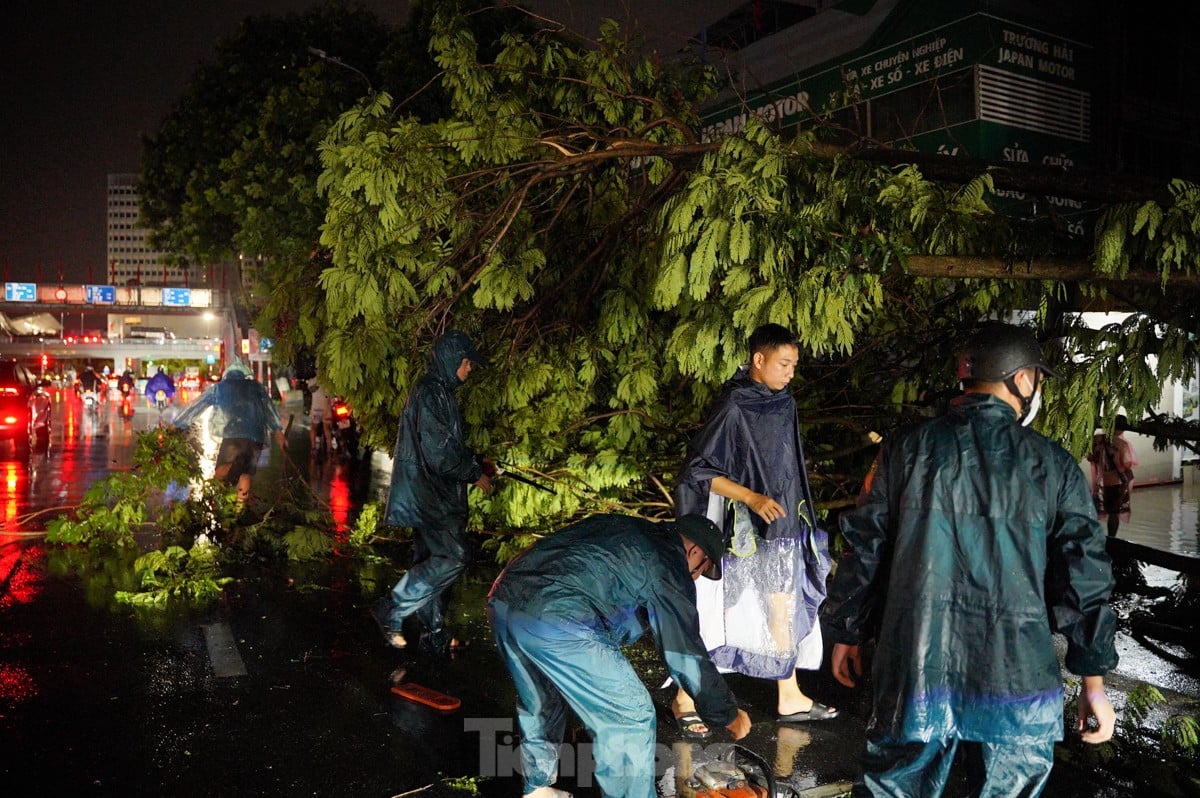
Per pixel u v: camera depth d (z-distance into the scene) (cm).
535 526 764
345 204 603
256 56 2591
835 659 309
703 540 344
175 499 884
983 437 278
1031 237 529
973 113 1297
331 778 388
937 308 703
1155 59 1650
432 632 548
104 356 12488
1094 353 535
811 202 533
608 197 752
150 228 3266
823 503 704
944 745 277
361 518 857
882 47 1399
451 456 521
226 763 401
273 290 719
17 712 456
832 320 480
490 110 661
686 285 567
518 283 649
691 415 761
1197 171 1755
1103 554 264
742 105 641
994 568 269
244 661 540
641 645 576
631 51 728
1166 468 1394
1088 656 261
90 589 702
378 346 629
